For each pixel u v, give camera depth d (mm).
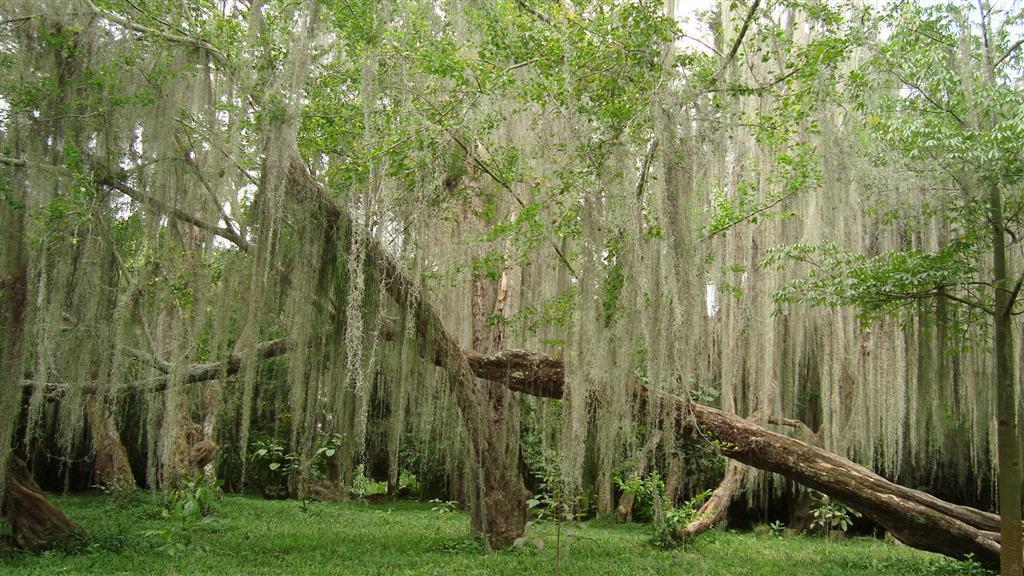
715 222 10438
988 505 17516
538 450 13008
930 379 9586
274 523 13539
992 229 8086
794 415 16203
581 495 9828
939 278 8258
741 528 19141
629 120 8148
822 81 8656
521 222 9031
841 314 15000
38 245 8406
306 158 10758
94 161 8742
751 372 14797
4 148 8453
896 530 9609
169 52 9203
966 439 15914
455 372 9969
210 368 10656
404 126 9008
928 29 8125
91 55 8664
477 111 9453
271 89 9195
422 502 21203
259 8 9047
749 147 13742
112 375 9312
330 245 9758
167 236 9477
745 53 8930
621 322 8438
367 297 9570
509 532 10492
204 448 15875
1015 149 7129
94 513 13984
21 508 9336
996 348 7590
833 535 15500
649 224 8891
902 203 8836
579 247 9469
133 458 20688
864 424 14836
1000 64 8281
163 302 10109
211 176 9312
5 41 8547
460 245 9914
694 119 8547
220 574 8180
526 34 8945
